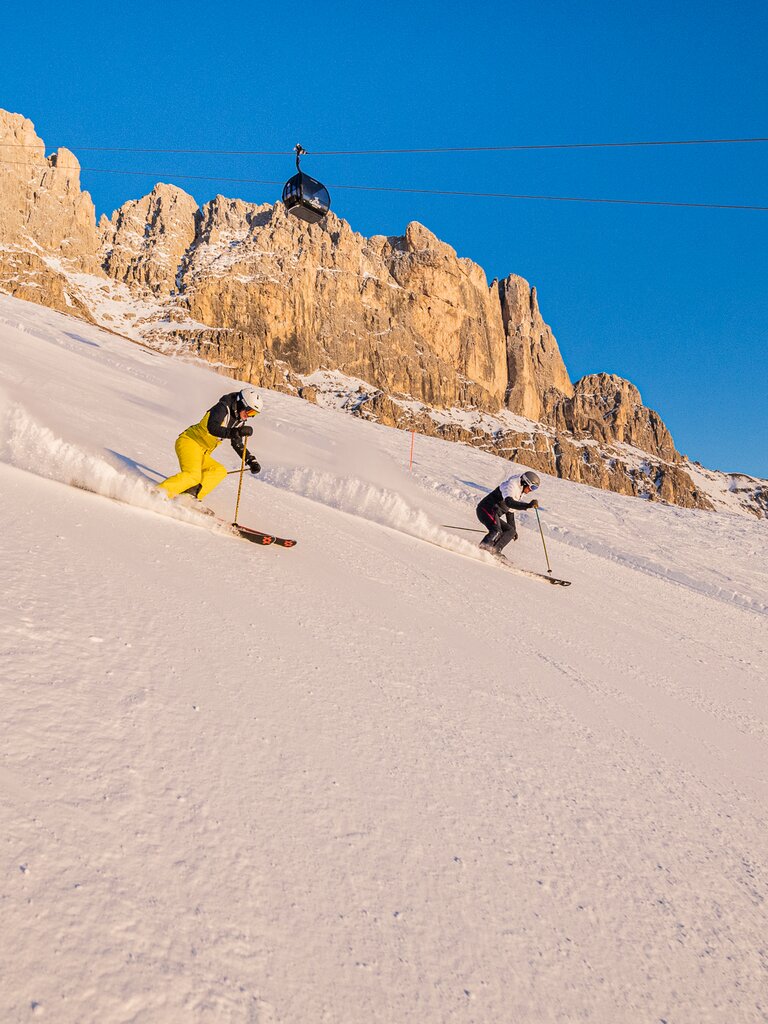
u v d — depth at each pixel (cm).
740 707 567
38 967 126
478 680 391
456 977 167
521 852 230
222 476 620
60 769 180
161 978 135
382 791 236
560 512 2256
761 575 1891
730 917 237
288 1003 142
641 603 1049
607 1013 173
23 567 302
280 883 174
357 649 370
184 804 188
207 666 279
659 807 306
